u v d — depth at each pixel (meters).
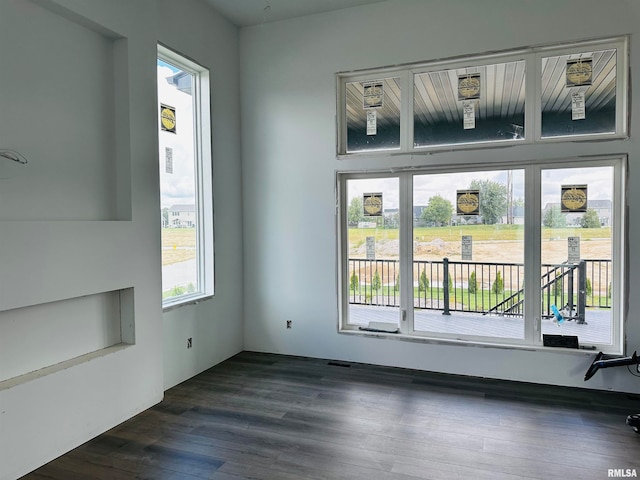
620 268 3.59
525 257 3.86
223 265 4.46
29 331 2.59
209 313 4.25
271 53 4.58
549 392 3.57
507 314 3.95
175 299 3.93
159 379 3.42
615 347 3.65
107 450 2.69
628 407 3.27
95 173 3.05
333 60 4.33
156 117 3.41
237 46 4.70
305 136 4.48
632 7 3.41
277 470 2.46
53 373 2.60
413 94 4.12
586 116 3.64
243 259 4.80
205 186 4.26
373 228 4.39
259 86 4.65
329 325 4.47
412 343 4.15
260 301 4.77
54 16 2.76
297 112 4.50
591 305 3.72
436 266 4.16
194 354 4.03
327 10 4.30
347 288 4.52
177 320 3.81
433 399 3.45
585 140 3.56
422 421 3.07
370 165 4.23
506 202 3.91
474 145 3.92
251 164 4.73
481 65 3.91
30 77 2.62
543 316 3.85
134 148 3.20
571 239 3.75
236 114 4.68
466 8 3.85
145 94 3.30
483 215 3.99
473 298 4.05
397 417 3.13
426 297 4.21
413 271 4.24
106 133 3.13
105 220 3.10
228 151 4.53
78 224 2.76
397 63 4.09
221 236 4.42
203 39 4.11
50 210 2.74
